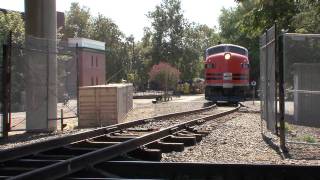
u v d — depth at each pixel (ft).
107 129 48.78
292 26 90.22
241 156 37.01
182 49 343.46
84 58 252.83
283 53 40.68
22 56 66.64
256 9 95.25
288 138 46.75
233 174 26.73
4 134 54.39
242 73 126.52
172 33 345.51
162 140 42.09
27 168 28.35
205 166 26.94
